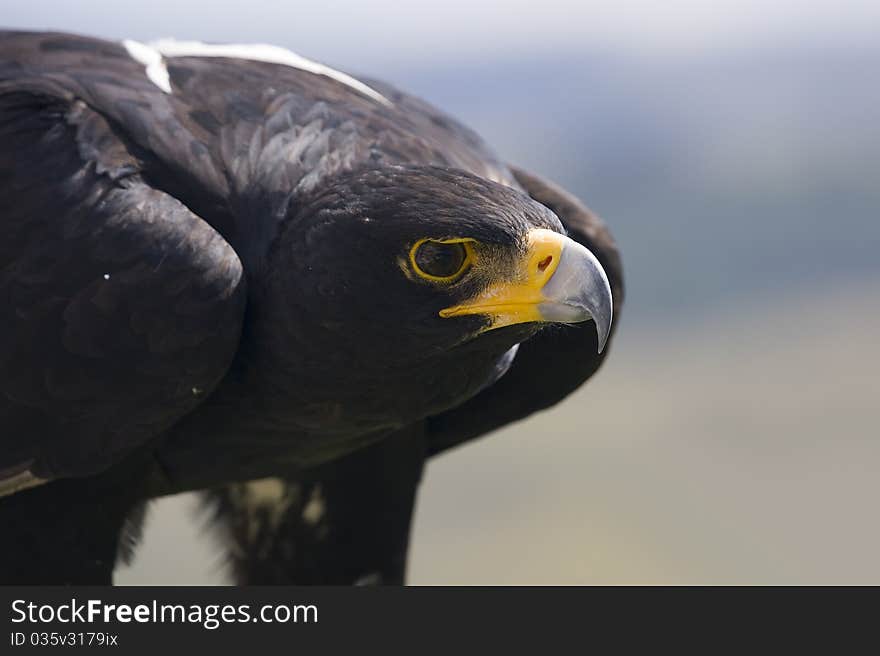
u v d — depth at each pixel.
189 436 9.54
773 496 27.42
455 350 8.74
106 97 9.19
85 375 8.80
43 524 9.48
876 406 31.42
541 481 27.80
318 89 9.78
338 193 8.59
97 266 8.72
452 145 9.98
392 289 8.46
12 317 8.81
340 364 8.79
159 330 8.70
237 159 9.05
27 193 8.88
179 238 8.70
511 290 8.42
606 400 32.12
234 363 9.14
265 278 8.84
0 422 8.98
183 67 9.68
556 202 10.80
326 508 11.16
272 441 9.52
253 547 11.48
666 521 26.53
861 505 27.00
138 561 10.46
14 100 9.13
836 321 35.97
